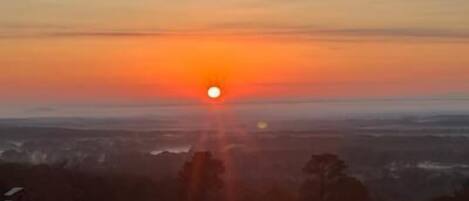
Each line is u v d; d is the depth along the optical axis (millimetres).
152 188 46125
